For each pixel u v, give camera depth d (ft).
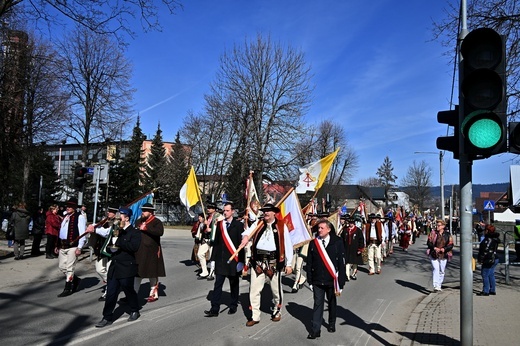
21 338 20.25
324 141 166.50
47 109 77.20
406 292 37.60
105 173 47.67
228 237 26.35
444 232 38.68
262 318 26.08
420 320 26.63
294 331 23.31
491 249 35.19
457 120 16.90
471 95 15.24
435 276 38.34
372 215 50.21
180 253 63.16
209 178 156.87
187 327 23.29
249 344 20.65
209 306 28.73
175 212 182.70
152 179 182.29
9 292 30.86
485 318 26.63
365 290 38.09
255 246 24.71
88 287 33.40
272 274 24.34
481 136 14.88
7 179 85.25
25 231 48.42
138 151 176.65
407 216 115.14
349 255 42.68
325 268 22.31
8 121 66.18
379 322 26.23
